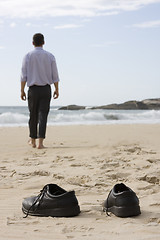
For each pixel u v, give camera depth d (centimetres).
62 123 1838
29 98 858
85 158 676
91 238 276
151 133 1149
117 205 337
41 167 596
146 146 838
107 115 2383
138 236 280
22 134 1134
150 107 4950
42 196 344
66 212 336
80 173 540
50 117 2136
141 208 362
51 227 305
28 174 539
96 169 567
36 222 319
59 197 338
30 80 859
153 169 556
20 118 1886
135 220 324
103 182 483
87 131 1238
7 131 1221
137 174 522
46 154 748
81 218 332
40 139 838
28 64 861
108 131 1235
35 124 856
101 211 353
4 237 281
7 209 367
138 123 1819
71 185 468
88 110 4453
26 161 662
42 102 851
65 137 1055
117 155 705
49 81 866
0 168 591
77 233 289
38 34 864
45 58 859
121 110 4766
